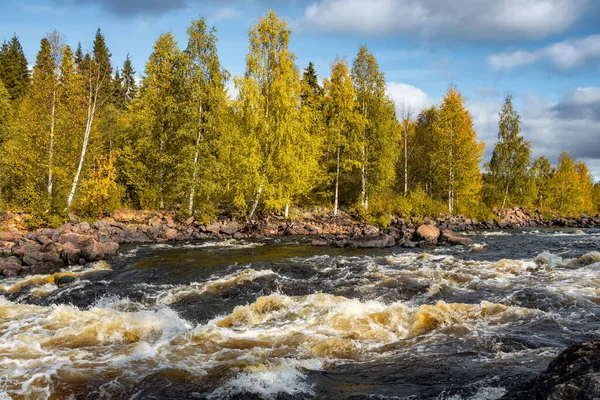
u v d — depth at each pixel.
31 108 30.02
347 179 42.81
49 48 28.17
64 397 5.77
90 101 30.00
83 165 31.20
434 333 8.22
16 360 7.05
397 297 11.62
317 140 36.94
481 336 7.89
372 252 22.45
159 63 35.34
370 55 40.53
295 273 15.55
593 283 12.38
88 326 8.80
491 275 14.24
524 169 54.44
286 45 34.88
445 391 5.54
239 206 35.09
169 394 5.78
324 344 7.71
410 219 39.56
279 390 5.83
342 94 38.44
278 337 8.19
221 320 9.50
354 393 5.68
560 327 8.29
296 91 35.53
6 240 21.31
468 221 43.06
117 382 6.18
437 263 17.41
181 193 33.31
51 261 18.02
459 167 44.53
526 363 6.43
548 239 28.38
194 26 33.47
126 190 37.06
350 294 12.07
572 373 3.88
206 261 18.83
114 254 20.94
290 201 35.84
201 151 33.50
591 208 75.25
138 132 37.00
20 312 10.06
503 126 55.06
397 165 52.28
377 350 7.46
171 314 10.26
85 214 28.80
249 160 32.81
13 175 30.42
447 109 44.97
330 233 33.62
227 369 6.58
